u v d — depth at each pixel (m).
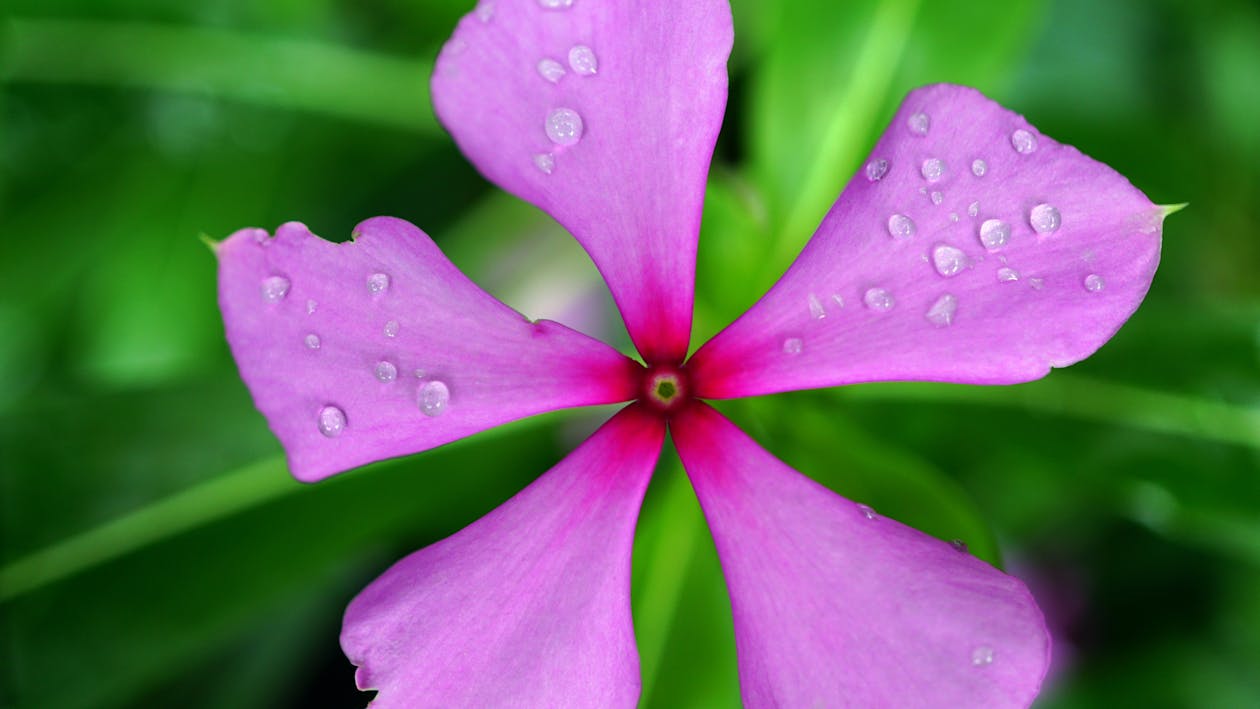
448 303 0.12
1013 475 0.15
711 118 0.12
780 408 0.14
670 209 0.13
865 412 0.15
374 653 0.12
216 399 0.15
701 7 0.12
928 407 0.15
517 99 0.12
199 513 0.15
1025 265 0.12
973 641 0.12
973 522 0.14
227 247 0.12
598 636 0.12
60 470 0.15
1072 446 0.15
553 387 0.13
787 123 0.15
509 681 0.12
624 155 0.12
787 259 0.14
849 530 0.12
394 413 0.12
